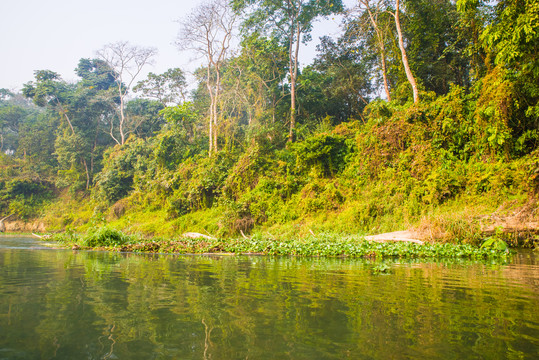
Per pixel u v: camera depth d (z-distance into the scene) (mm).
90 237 12859
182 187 24875
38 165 44375
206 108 35688
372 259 8711
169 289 4012
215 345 2107
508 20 13516
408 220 14078
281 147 25328
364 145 18344
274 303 3301
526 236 10961
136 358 1877
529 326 2557
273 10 27594
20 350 1995
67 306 3094
